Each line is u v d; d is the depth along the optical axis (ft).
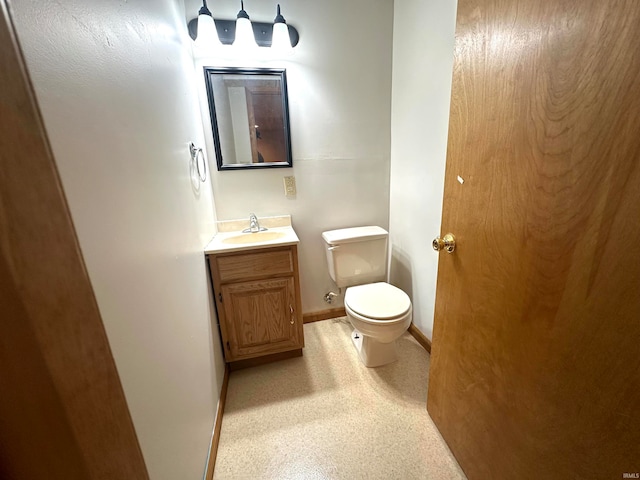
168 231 2.93
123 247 1.96
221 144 5.61
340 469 3.66
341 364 5.57
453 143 3.19
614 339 1.77
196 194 4.37
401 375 5.22
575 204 1.93
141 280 2.20
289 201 6.25
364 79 5.99
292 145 5.97
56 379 1.33
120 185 2.02
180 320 3.04
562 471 2.22
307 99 5.81
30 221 1.19
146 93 2.69
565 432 2.17
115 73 2.08
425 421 4.28
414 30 5.13
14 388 1.28
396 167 6.36
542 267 2.23
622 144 1.61
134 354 1.97
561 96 1.94
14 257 1.17
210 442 3.76
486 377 3.00
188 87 4.54
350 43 5.74
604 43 1.64
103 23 1.94
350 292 5.53
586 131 1.80
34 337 1.26
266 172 5.97
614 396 1.80
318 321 7.11
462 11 2.83
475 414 3.22
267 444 4.02
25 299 1.22
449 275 3.51
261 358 5.64
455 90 3.07
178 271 3.14
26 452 1.36
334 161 6.28
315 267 6.82
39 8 1.32
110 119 1.96
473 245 3.01
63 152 1.42
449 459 3.72
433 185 5.06
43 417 1.35
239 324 5.16
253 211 6.09
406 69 5.53
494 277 2.76
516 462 2.68
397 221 6.57
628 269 1.65
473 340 3.16
